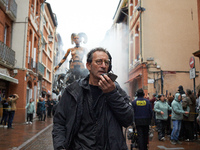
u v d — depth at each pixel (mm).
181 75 18984
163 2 19891
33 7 20453
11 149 6824
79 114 2100
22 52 17594
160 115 8875
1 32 15477
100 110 2086
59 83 5535
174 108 8102
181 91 10281
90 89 2180
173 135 8125
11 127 13156
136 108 6289
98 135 2037
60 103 2256
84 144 2055
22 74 17297
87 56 2264
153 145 7781
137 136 6422
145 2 19859
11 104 13258
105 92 1995
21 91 17141
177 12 19797
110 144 1987
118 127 2066
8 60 15859
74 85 2201
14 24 17828
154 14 19781
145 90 18625
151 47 19359
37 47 23453
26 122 16844
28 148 7129
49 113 24531
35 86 22641
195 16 19781
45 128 13133
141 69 19266
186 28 19641
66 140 2076
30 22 19031
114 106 2008
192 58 9430
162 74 18828
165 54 19297
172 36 19500
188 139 8875
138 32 22203
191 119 8688
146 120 6211
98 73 2135
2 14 15602
